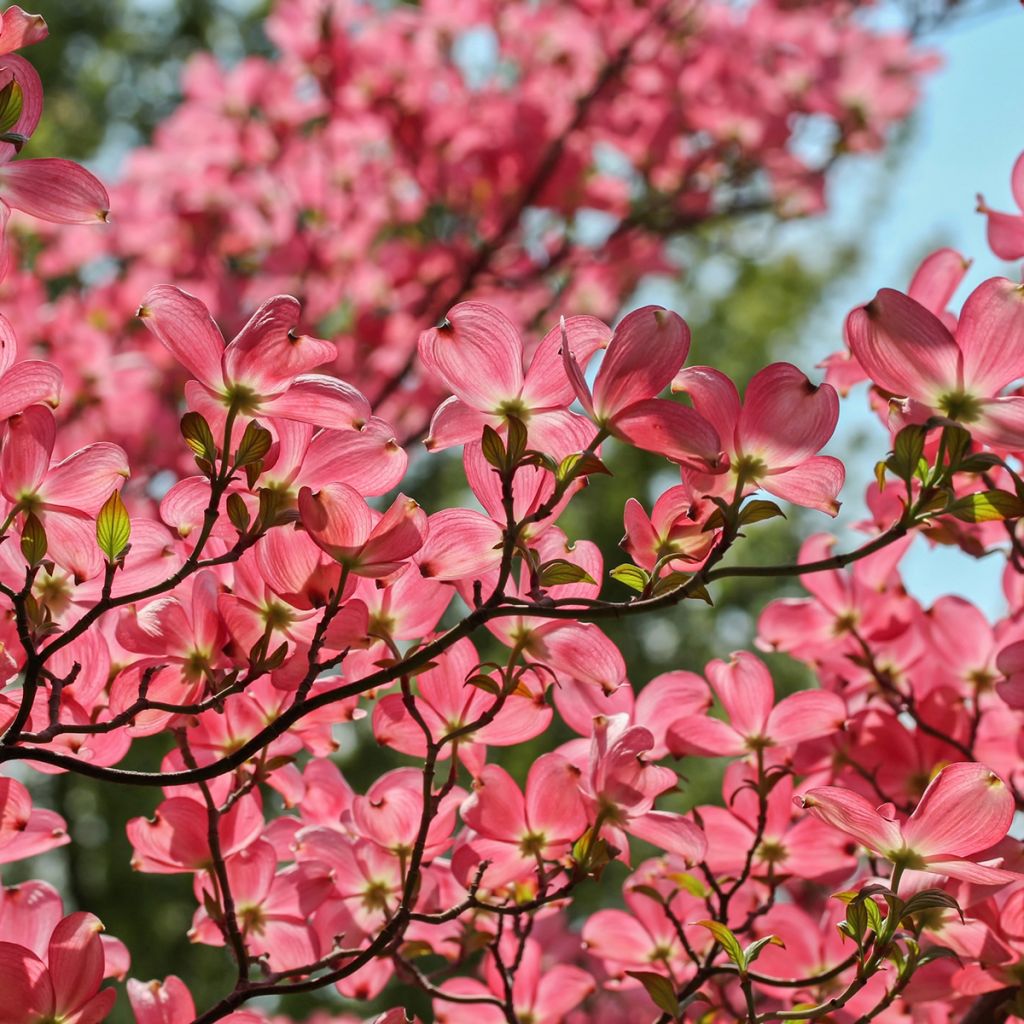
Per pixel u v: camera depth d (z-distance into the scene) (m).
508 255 3.50
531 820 1.37
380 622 1.34
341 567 1.26
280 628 1.30
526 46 3.70
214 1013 1.32
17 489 1.27
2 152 1.26
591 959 1.78
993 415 1.25
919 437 1.24
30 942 1.35
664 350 1.23
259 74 3.65
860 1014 1.43
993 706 1.56
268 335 1.25
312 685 1.31
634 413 1.24
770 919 1.48
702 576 1.24
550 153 3.36
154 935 4.94
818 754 1.54
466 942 1.45
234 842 1.38
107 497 1.28
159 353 3.25
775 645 1.59
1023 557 1.55
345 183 3.58
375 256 3.70
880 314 1.25
